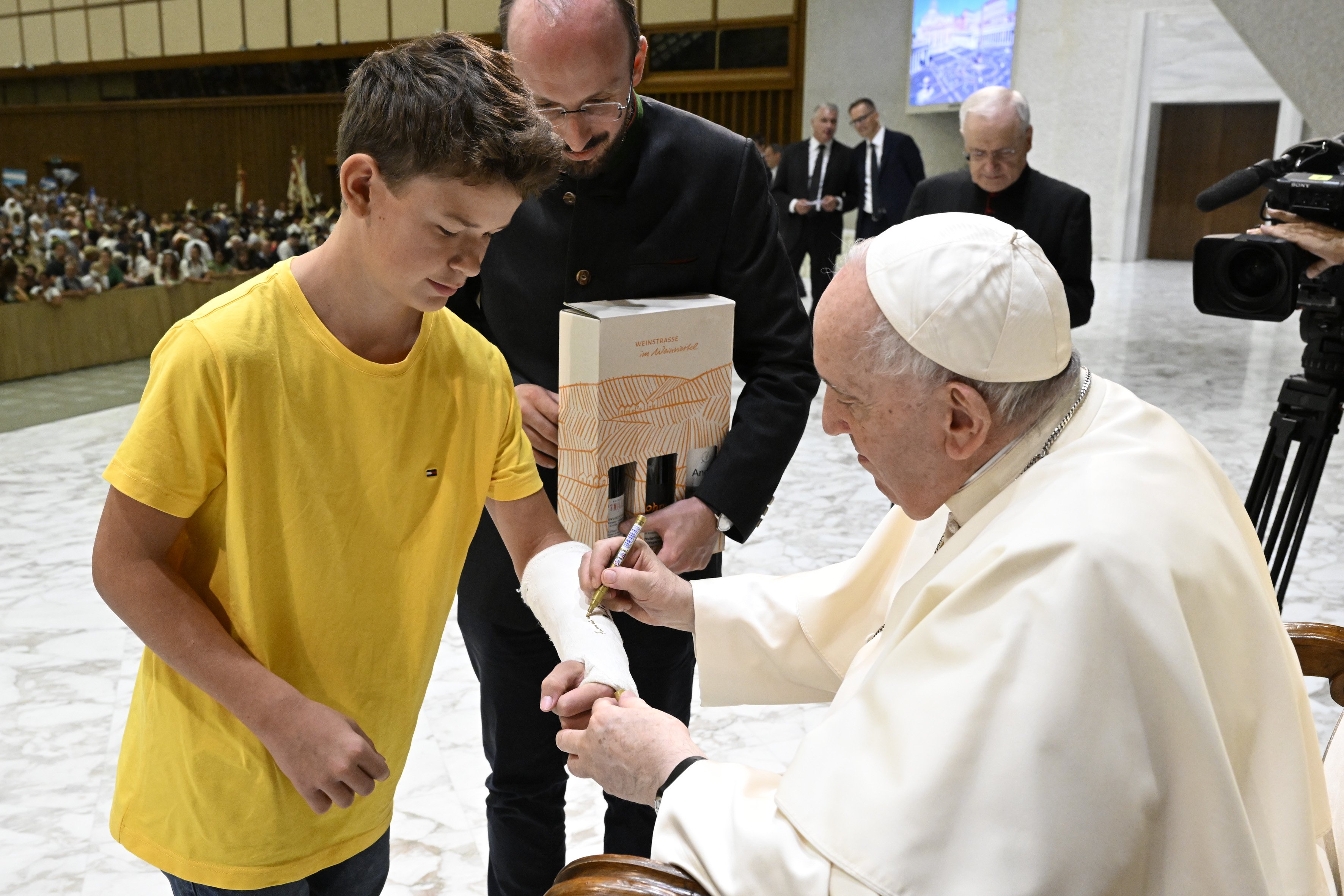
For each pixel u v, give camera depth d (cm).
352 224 106
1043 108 1363
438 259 104
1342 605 343
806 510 448
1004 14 1309
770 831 97
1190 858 93
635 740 115
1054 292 104
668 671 176
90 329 599
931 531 133
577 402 143
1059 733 90
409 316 116
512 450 134
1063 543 96
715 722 287
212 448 107
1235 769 101
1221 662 99
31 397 587
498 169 98
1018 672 92
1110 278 1214
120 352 616
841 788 96
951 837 90
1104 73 1322
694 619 146
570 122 142
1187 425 557
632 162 158
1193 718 92
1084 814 89
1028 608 94
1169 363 716
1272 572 211
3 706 290
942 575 104
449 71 99
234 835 119
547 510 142
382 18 841
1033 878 87
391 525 120
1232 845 92
